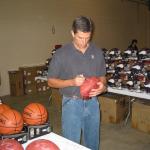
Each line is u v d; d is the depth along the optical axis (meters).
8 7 6.69
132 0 10.73
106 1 9.62
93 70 2.10
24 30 7.09
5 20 6.67
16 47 6.96
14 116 1.58
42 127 1.67
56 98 5.56
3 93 6.79
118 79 4.23
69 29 8.26
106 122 4.55
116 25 10.18
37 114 1.69
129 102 4.52
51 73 2.08
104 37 9.70
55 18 7.82
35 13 7.29
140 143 3.75
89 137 2.23
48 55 7.75
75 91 2.05
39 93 6.99
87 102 2.11
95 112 2.16
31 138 1.61
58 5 7.87
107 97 4.51
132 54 4.67
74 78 1.98
